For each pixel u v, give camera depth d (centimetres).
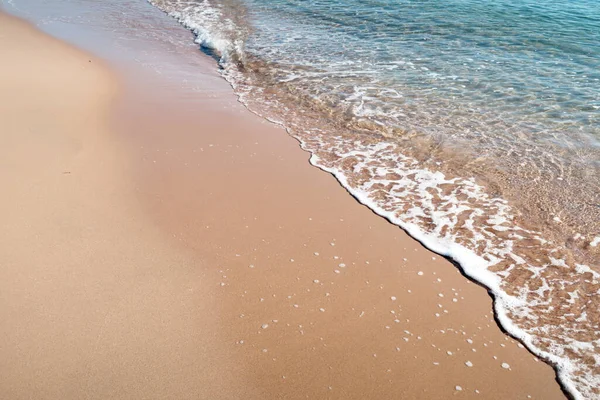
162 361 348
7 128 635
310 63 1014
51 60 924
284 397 329
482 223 529
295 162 643
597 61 978
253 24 1291
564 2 1405
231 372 345
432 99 834
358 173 623
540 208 554
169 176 584
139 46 1101
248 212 529
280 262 457
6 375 328
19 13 1320
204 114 770
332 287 431
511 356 373
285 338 376
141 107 773
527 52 1038
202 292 415
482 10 1338
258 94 870
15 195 512
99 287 409
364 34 1184
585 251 488
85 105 748
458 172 627
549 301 426
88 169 579
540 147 680
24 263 425
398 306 415
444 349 375
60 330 365
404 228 518
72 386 324
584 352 378
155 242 470
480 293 434
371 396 335
